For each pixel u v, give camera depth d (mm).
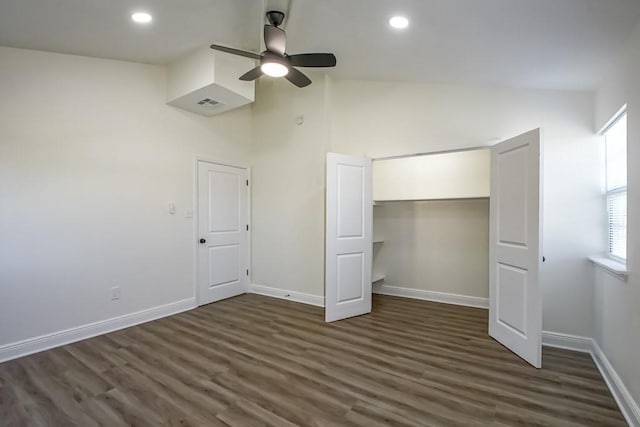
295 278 4652
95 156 3373
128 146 3631
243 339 3262
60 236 3133
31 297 2953
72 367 2674
